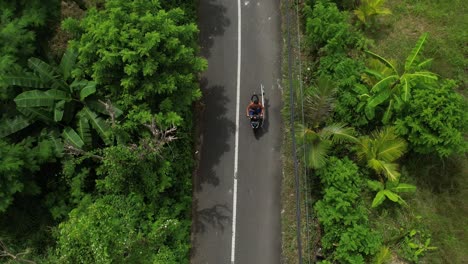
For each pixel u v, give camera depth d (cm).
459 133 1495
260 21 1941
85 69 1491
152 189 1491
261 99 1828
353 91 1662
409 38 1917
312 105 1627
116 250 1216
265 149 1766
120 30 1369
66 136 1488
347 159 1627
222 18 1947
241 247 1652
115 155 1387
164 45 1417
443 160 1720
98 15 1439
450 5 1948
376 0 1811
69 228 1213
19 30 1471
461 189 1722
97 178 1575
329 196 1545
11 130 1448
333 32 1731
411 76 1569
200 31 1923
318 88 1611
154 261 1395
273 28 1928
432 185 1727
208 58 1889
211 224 1672
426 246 1622
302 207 1664
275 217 1681
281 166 1742
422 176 1723
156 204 1527
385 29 1928
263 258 1638
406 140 1611
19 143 1426
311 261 1581
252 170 1741
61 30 1720
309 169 1670
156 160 1489
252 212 1691
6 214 1512
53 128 1520
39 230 1528
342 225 1548
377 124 1695
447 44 1900
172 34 1432
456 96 1516
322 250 1588
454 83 1538
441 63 1861
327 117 1662
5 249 1387
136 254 1317
